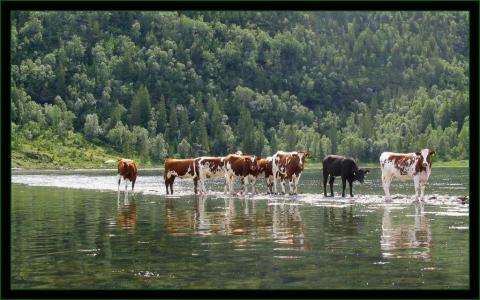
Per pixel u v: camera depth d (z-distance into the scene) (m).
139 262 21.56
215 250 23.56
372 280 18.97
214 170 53.31
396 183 69.81
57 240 26.25
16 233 28.41
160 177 102.38
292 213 35.81
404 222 31.20
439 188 58.62
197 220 32.78
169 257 22.34
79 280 19.22
